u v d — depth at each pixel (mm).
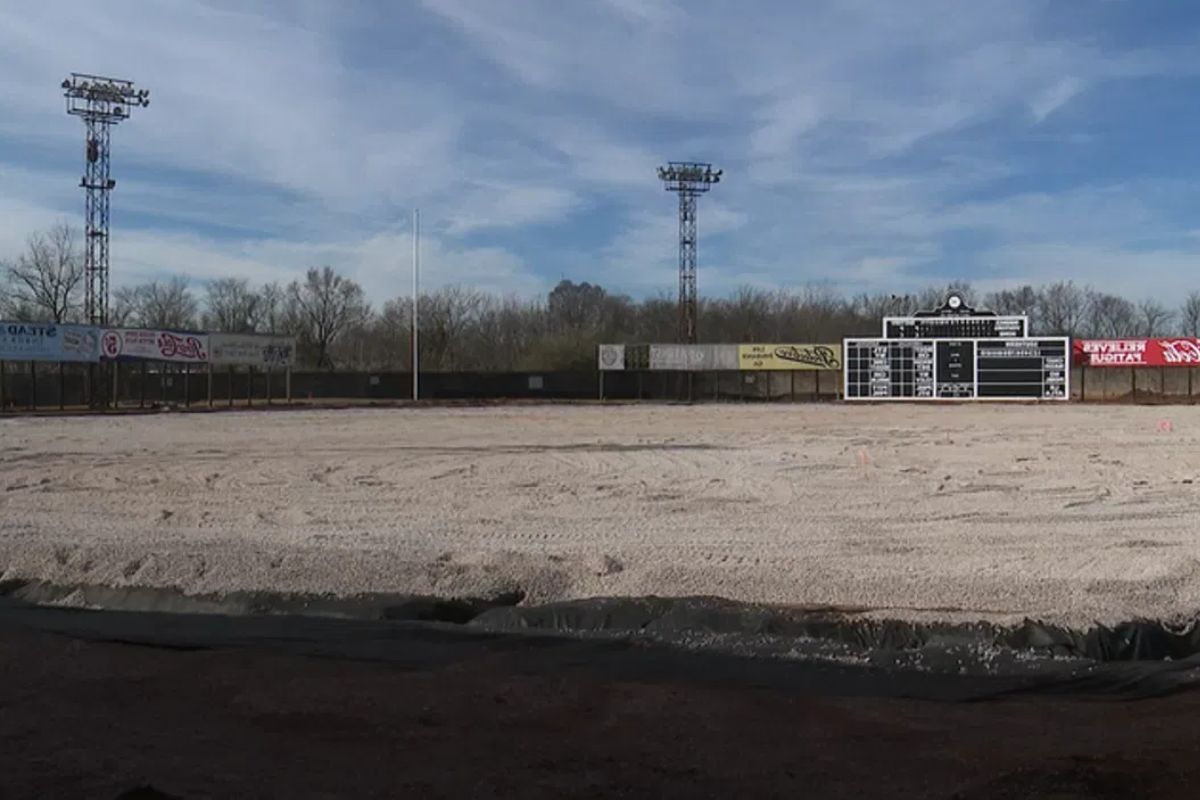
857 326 91375
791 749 5504
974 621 7777
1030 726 5895
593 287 112188
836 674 7004
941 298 91562
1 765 5258
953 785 4945
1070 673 6969
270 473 18812
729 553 10648
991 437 27641
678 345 61281
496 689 6680
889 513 13555
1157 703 6387
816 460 20859
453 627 8367
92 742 5641
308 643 7953
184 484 17141
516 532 12094
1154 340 56375
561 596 9070
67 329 47000
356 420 38406
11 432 30641
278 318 92125
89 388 53531
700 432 30562
